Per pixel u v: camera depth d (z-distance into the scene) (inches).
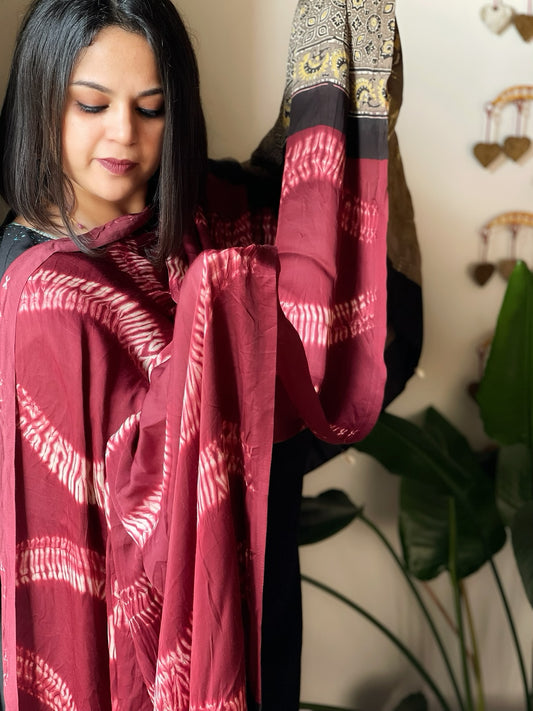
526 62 56.1
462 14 54.6
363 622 65.5
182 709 34.3
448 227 58.5
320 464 51.3
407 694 67.3
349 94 39.6
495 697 68.2
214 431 31.7
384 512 63.8
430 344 60.6
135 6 35.0
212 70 52.9
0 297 37.1
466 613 64.2
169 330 36.6
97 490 36.5
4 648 38.6
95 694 38.9
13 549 37.4
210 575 32.3
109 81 35.1
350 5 38.5
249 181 47.4
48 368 35.9
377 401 41.6
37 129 36.6
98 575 37.9
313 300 39.1
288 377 36.1
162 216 38.8
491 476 61.1
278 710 44.4
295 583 44.2
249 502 33.6
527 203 59.0
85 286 35.8
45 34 35.3
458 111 56.3
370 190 40.4
